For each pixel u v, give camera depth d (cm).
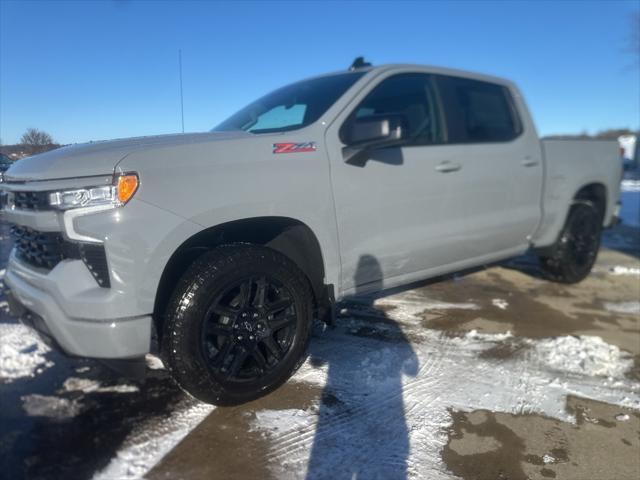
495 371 310
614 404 277
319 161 280
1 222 279
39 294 232
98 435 235
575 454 233
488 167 379
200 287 234
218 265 240
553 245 473
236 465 217
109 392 273
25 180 236
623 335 379
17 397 265
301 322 274
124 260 215
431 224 343
